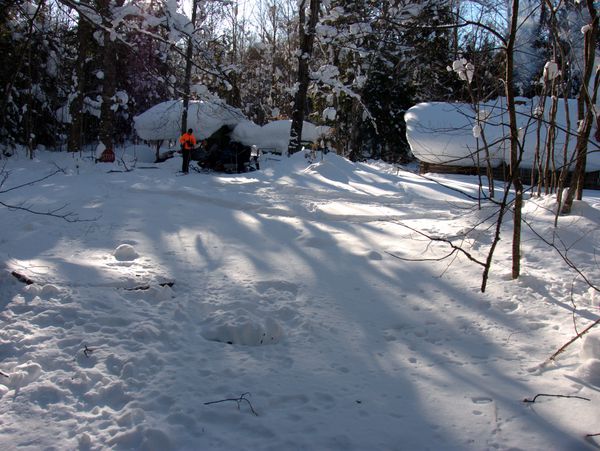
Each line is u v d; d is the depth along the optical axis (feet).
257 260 24.94
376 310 19.21
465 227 30.25
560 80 29.73
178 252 25.96
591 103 21.26
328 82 70.85
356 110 84.17
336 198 43.45
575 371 14.30
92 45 80.64
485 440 11.51
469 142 57.21
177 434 11.45
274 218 35.70
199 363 14.79
